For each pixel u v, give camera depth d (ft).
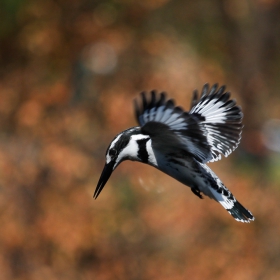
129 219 45.14
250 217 21.34
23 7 49.39
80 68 49.49
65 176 45.32
